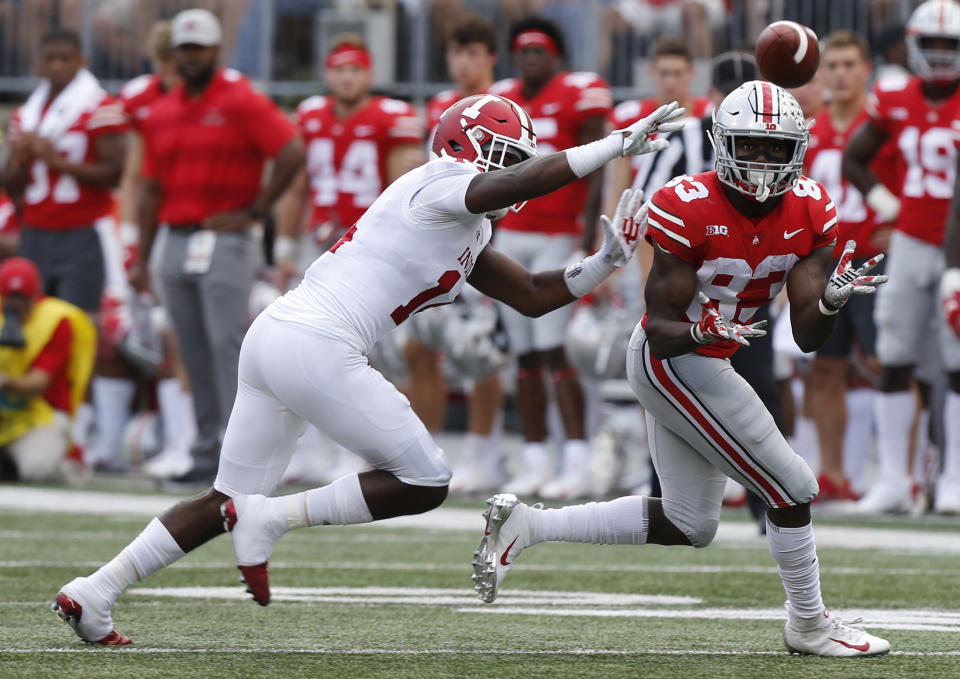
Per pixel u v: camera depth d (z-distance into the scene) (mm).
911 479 34250
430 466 15211
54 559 22797
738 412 14945
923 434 34062
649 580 21641
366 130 35031
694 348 14383
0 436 36781
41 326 36656
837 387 33656
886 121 31438
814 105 32594
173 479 35906
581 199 34312
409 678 13375
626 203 15672
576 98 33562
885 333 31938
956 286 29469
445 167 15086
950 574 22500
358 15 52594
